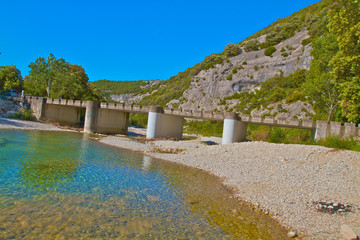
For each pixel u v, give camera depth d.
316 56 33.72
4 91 53.12
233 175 15.82
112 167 16.28
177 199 10.98
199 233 7.78
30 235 6.70
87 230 7.29
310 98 33.69
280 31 105.50
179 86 113.69
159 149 26.66
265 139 40.88
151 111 36.09
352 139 20.61
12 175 12.13
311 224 8.58
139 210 9.27
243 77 86.69
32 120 44.28
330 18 19.38
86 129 41.78
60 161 16.52
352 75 18.75
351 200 10.56
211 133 59.81
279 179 14.03
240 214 9.58
